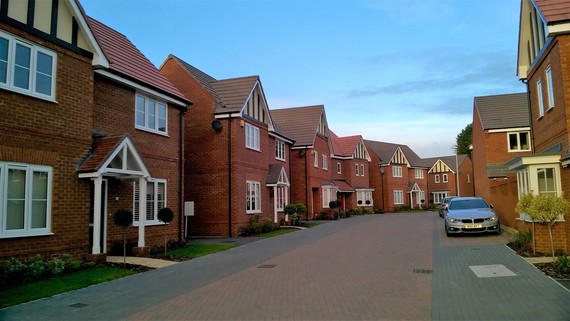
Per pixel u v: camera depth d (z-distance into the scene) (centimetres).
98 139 1323
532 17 1611
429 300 788
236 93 2391
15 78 1062
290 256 1409
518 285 876
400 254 1387
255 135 2539
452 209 1919
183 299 844
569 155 1177
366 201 5053
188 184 2325
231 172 2262
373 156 5588
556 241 1266
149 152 1648
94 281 1017
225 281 1016
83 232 1225
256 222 2352
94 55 1299
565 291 813
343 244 1709
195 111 2341
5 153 1025
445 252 1380
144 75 1677
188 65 2495
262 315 719
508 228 1883
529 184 1330
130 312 754
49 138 1138
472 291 845
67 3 1210
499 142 3008
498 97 3294
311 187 3581
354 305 767
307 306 768
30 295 879
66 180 1183
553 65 1359
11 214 1044
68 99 1205
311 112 3859
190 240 2050
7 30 1048
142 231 1432
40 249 1098
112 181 1455
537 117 1623
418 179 6462
